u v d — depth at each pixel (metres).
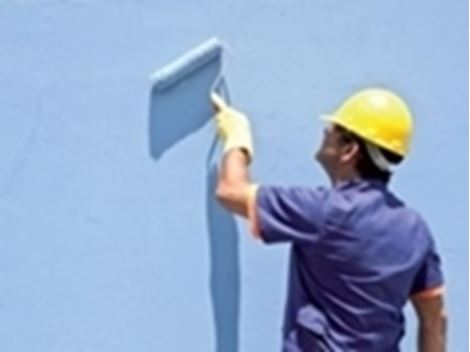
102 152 2.99
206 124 2.98
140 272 3.01
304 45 3.00
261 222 2.62
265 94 2.99
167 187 3.00
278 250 3.02
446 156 3.05
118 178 2.99
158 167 2.99
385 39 3.02
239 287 3.02
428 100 3.04
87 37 2.97
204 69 2.98
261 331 3.03
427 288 2.69
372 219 2.56
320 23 3.00
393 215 2.59
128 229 3.00
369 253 2.55
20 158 2.99
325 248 2.56
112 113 2.99
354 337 2.59
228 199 2.70
